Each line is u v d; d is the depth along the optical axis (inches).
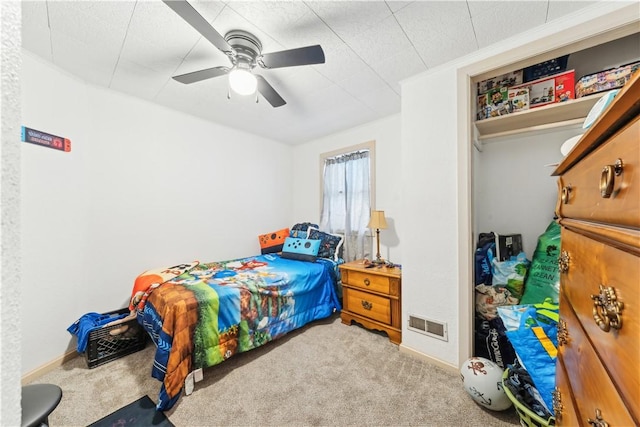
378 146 122.7
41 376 71.3
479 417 55.9
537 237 81.7
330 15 57.4
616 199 19.0
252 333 79.7
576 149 27.5
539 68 71.8
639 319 16.0
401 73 80.0
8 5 12.8
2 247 12.1
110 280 92.0
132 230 97.9
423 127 78.0
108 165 91.7
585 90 60.7
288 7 55.1
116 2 54.2
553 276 65.2
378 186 123.0
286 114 115.6
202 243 120.4
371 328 95.2
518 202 84.7
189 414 57.7
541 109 64.8
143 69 79.6
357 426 54.3
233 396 63.2
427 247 76.8
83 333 76.4
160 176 106.0
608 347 19.3
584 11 54.4
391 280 88.3
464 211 70.2
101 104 90.1
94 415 57.3
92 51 70.7
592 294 23.3
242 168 137.1
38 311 72.9
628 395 16.5
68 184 80.7
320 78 84.0
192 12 47.8
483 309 73.5
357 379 68.9
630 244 16.5
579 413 24.9
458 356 70.8
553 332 49.8
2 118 12.2
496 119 72.4
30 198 71.7
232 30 61.7
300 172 160.9
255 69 78.6
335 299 110.7
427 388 65.1
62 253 79.0
